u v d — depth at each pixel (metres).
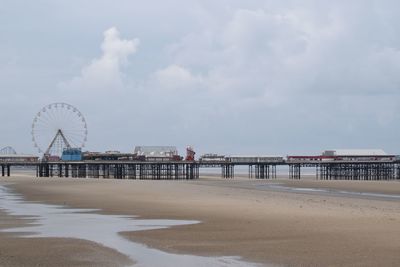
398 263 23.00
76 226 36.25
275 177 173.00
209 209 48.34
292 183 119.12
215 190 82.44
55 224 37.53
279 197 66.88
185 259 24.23
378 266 22.50
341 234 30.77
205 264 23.17
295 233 31.45
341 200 63.75
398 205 56.94
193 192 76.31
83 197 66.56
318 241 28.47
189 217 41.62
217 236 30.84
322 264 23.02
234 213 44.38
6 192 78.38
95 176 166.00
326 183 119.12
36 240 29.50
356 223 36.03
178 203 55.81
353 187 102.88
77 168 164.25
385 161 160.00
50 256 24.81
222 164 160.75
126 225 36.59
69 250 26.31
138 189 84.00
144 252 25.92
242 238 29.98
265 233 31.69
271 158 166.38
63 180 122.56
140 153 173.38
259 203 55.31
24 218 41.91
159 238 30.23
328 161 162.38
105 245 27.83
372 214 43.38
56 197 66.88
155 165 164.50
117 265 22.95
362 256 24.42
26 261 23.72
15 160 173.88
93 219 41.00
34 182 112.06
